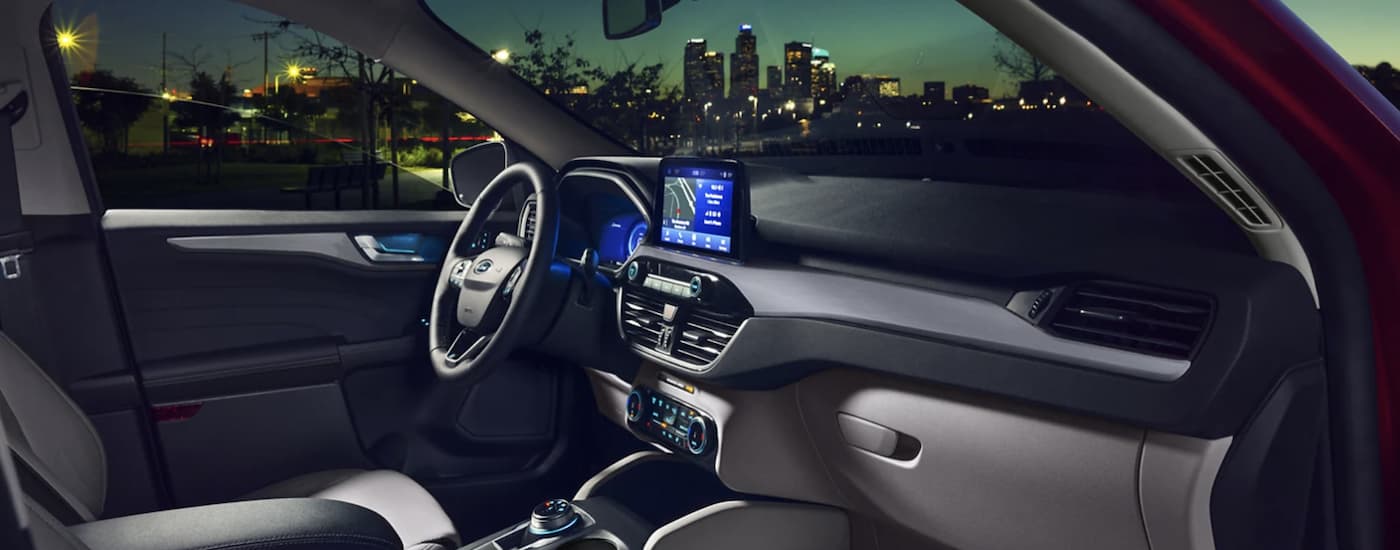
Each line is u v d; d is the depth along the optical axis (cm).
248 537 115
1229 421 126
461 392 251
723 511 190
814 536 203
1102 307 141
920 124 217
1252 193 116
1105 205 173
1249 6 98
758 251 207
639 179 230
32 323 209
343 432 247
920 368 160
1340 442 128
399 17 232
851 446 182
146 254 224
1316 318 125
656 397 215
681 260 207
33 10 204
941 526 174
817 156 245
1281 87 102
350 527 124
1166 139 114
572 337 225
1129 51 104
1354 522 129
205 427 231
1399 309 115
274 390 238
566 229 256
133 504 225
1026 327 148
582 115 262
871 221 186
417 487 204
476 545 184
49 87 213
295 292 242
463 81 245
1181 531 134
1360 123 101
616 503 203
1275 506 135
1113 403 134
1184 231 150
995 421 155
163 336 227
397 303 259
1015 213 173
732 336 191
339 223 250
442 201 276
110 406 220
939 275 168
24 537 64
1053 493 149
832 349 173
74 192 219
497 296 215
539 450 261
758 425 194
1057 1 102
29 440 140
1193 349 127
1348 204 111
